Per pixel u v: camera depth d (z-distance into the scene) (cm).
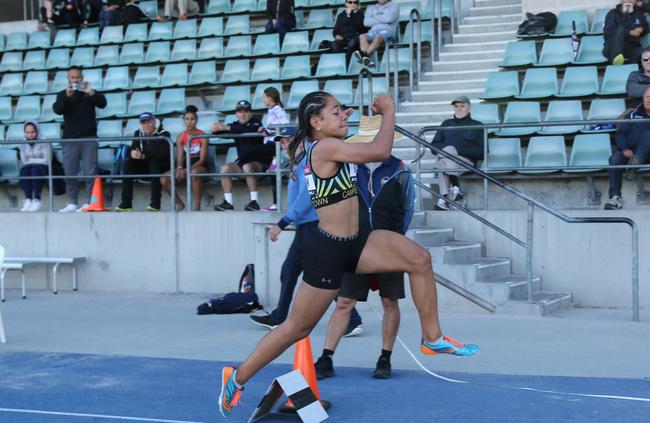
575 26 1930
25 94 2289
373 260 747
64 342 1144
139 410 798
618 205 1452
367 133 920
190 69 2262
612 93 1683
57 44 2528
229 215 1588
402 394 841
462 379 902
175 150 1725
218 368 970
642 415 747
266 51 2200
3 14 2948
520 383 877
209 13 2456
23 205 1859
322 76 2000
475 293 1338
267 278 1448
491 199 1666
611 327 1205
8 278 1753
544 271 1448
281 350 724
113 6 2498
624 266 1399
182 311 1420
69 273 1700
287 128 1459
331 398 827
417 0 2297
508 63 1881
